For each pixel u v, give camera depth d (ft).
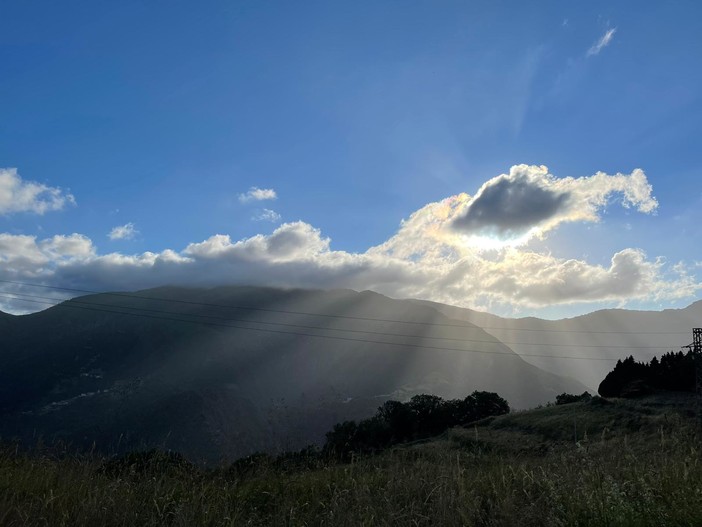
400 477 24.16
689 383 172.55
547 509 19.76
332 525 18.88
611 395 191.01
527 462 27.37
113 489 21.33
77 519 18.34
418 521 18.92
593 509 18.20
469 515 19.04
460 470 24.81
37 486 22.61
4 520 17.84
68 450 27.48
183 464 27.04
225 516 19.54
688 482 20.06
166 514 19.83
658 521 17.34
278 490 25.21
